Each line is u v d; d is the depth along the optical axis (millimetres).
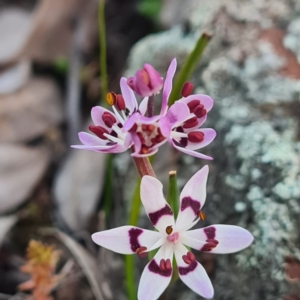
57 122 181
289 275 117
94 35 198
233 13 162
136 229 95
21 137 172
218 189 133
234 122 137
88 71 194
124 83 99
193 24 169
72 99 181
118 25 206
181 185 141
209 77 149
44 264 139
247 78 146
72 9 186
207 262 130
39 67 191
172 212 96
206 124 142
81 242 156
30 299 142
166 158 147
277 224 120
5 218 154
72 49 191
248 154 130
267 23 157
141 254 94
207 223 133
